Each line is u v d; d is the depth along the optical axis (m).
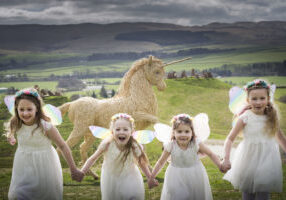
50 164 4.71
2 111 20.27
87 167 4.78
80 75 143.38
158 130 5.08
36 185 4.57
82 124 7.87
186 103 29.59
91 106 7.94
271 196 6.30
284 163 11.09
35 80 129.25
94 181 8.25
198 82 39.41
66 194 6.79
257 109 4.85
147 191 6.94
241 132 5.07
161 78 8.59
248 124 4.88
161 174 8.97
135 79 8.39
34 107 4.63
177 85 35.06
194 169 4.72
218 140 17.22
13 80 128.62
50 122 4.89
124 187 4.66
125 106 8.09
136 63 8.53
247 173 4.80
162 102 29.95
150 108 8.38
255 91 4.81
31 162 4.63
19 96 4.62
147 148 15.07
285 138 5.05
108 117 7.95
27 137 4.64
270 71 105.31
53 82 118.88
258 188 4.66
